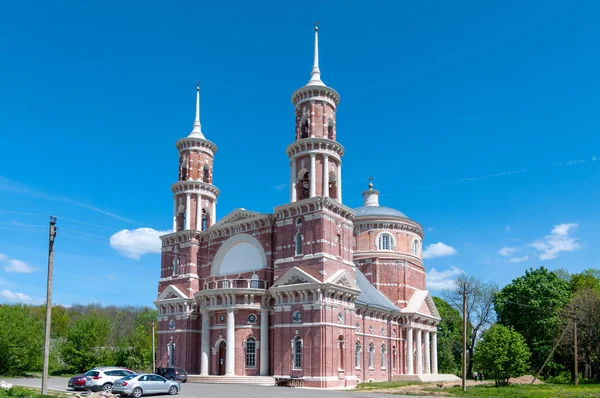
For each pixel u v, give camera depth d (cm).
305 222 6500
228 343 6562
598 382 7838
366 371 7206
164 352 7688
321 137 6862
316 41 7394
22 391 4347
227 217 7662
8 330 7900
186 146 8494
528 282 9400
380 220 9256
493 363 6506
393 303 8725
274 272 6669
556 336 8662
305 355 6019
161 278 8144
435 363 9088
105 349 10025
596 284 10731
